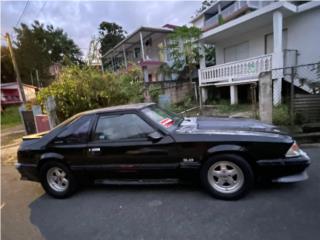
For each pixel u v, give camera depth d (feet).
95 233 8.80
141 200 10.93
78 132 11.83
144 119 10.96
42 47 124.06
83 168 11.74
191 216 9.20
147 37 62.54
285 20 34.27
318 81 27.78
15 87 82.02
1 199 13.24
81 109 26.09
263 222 8.32
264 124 12.09
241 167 9.71
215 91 44.57
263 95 19.15
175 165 10.43
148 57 63.82
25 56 110.93
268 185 10.98
